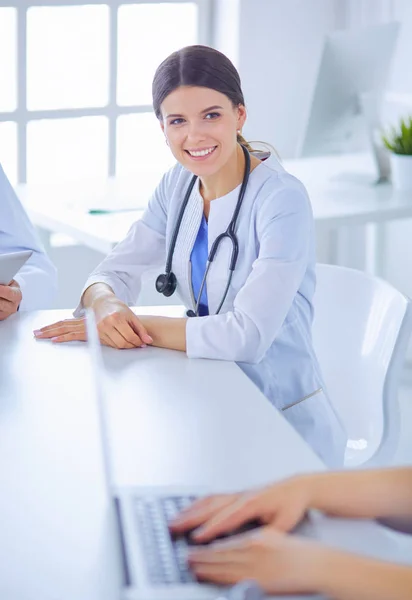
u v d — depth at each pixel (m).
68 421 1.49
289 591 1.03
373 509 1.20
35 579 1.07
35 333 1.88
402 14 3.91
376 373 1.97
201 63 1.80
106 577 1.07
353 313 2.06
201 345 1.79
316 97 3.50
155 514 1.17
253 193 1.88
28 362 1.75
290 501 1.17
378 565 1.03
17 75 3.68
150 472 1.32
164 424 1.48
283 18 4.03
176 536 1.13
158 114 1.88
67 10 3.71
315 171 3.81
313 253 1.96
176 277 2.04
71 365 1.74
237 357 1.78
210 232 1.92
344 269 2.10
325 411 1.92
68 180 3.82
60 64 3.76
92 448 1.39
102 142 3.91
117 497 1.22
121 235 2.84
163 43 3.94
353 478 1.21
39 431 1.45
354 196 3.41
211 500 1.18
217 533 1.12
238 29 3.93
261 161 1.94
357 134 3.67
